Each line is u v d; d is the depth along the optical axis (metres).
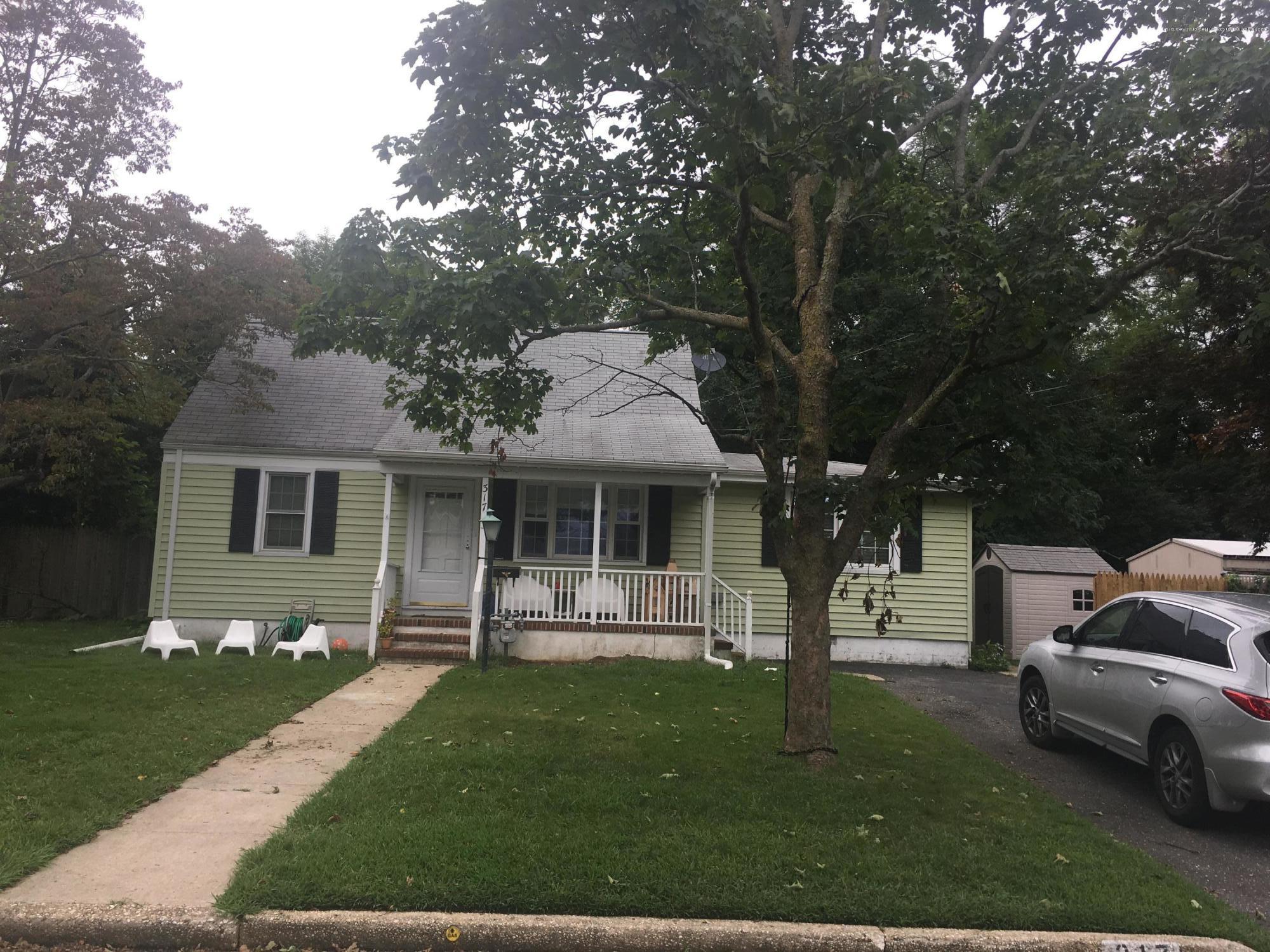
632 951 4.19
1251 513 12.80
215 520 14.63
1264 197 7.48
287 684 10.20
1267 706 5.85
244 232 15.88
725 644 13.57
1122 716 7.14
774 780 6.45
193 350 15.92
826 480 7.04
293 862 4.68
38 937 4.14
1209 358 9.91
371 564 14.80
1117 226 8.12
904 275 9.63
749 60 7.08
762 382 7.32
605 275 8.24
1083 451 19.91
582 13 6.12
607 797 5.92
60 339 15.70
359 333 7.49
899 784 6.58
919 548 15.42
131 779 6.16
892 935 4.26
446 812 5.56
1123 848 5.57
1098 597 16.02
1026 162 8.03
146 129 16.28
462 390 8.33
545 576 13.61
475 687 10.43
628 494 15.29
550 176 8.34
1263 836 6.16
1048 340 6.60
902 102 6.67
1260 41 6.99
